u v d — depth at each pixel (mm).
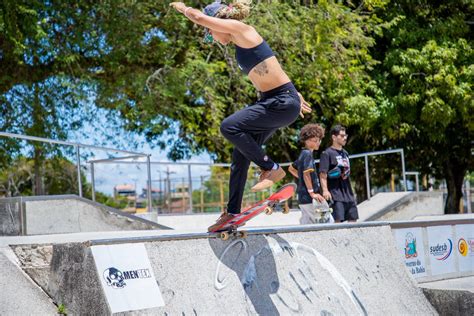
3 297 3881
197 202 17875
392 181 21219
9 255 4352
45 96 14672
